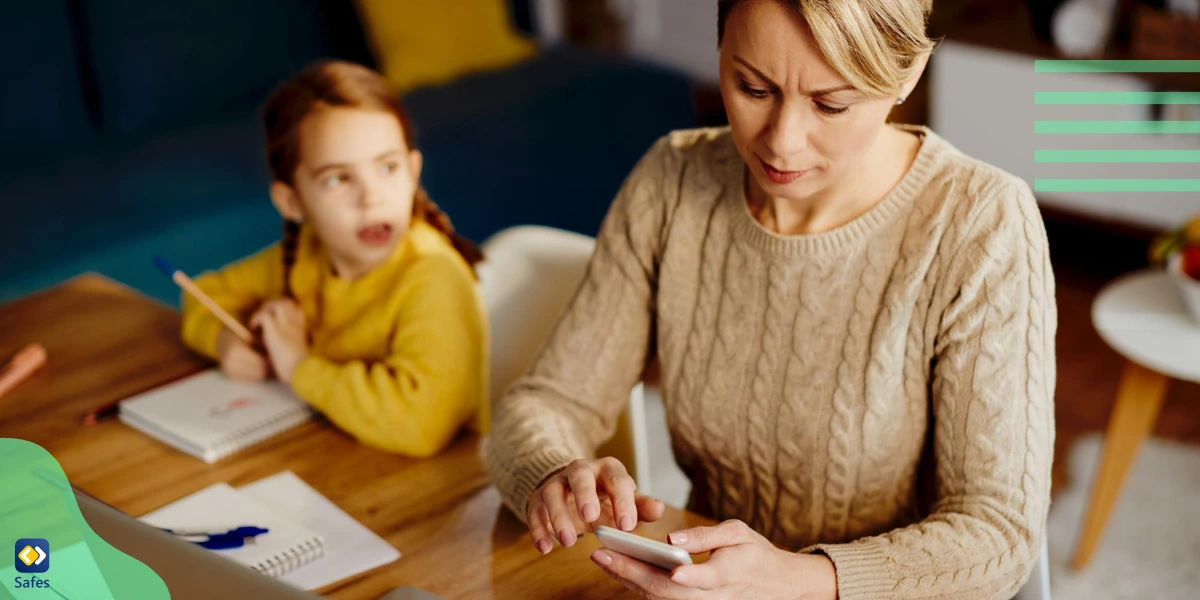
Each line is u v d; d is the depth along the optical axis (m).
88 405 1.33
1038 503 0.97
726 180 1.12
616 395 1.21
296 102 1.26
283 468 1.19
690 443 1.18
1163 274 1.99
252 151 2.82
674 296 1.15
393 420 1.20
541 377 1.19
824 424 1.07
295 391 1.27
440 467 1.18
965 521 0.96
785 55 0.85
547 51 3.36
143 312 1.55
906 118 3.23
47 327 1.52
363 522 1.09
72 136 2.89
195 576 0.73
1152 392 1.87
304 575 1.01
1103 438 2.39
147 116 2.94
